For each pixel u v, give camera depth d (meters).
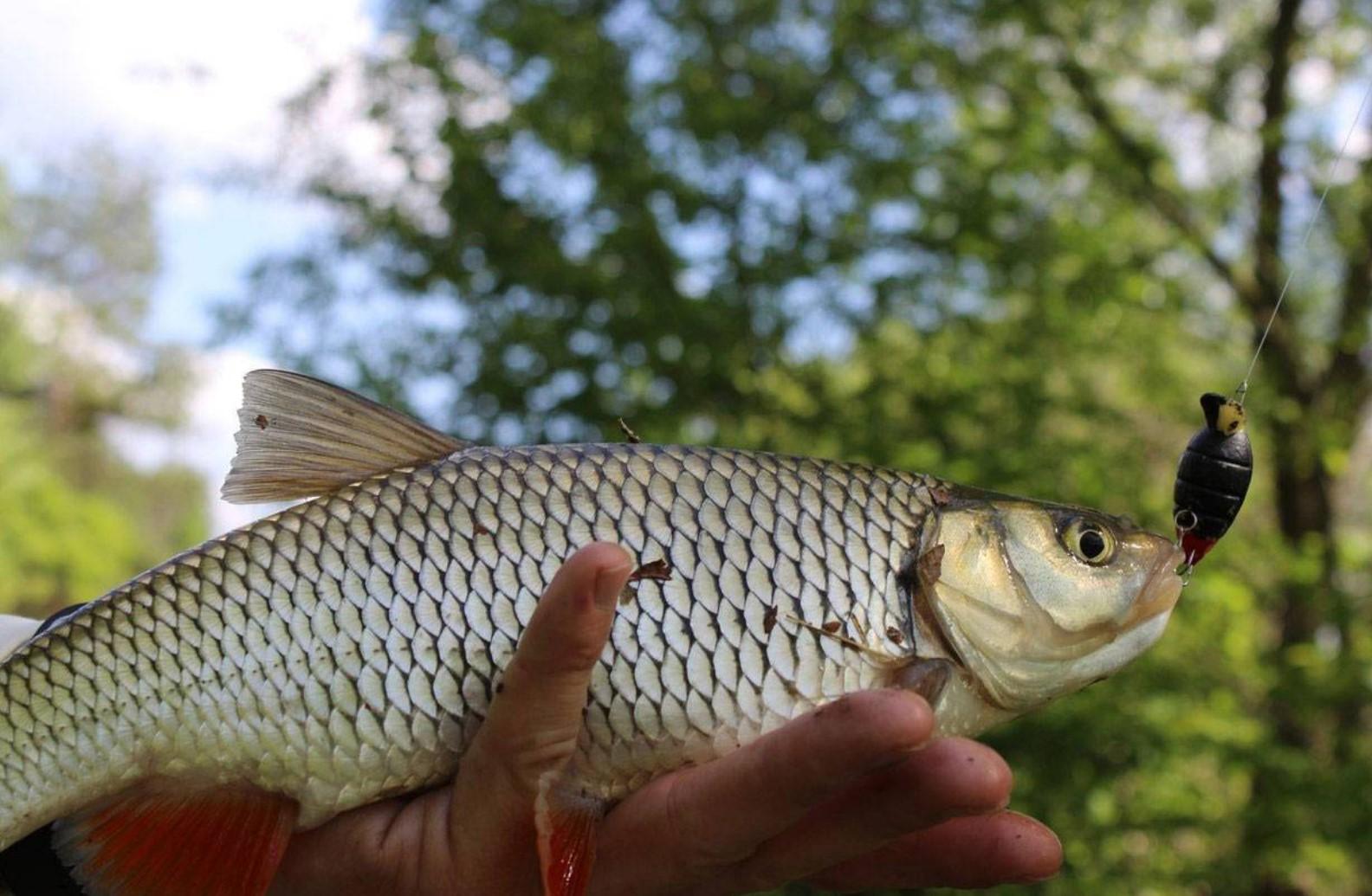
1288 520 12.05
